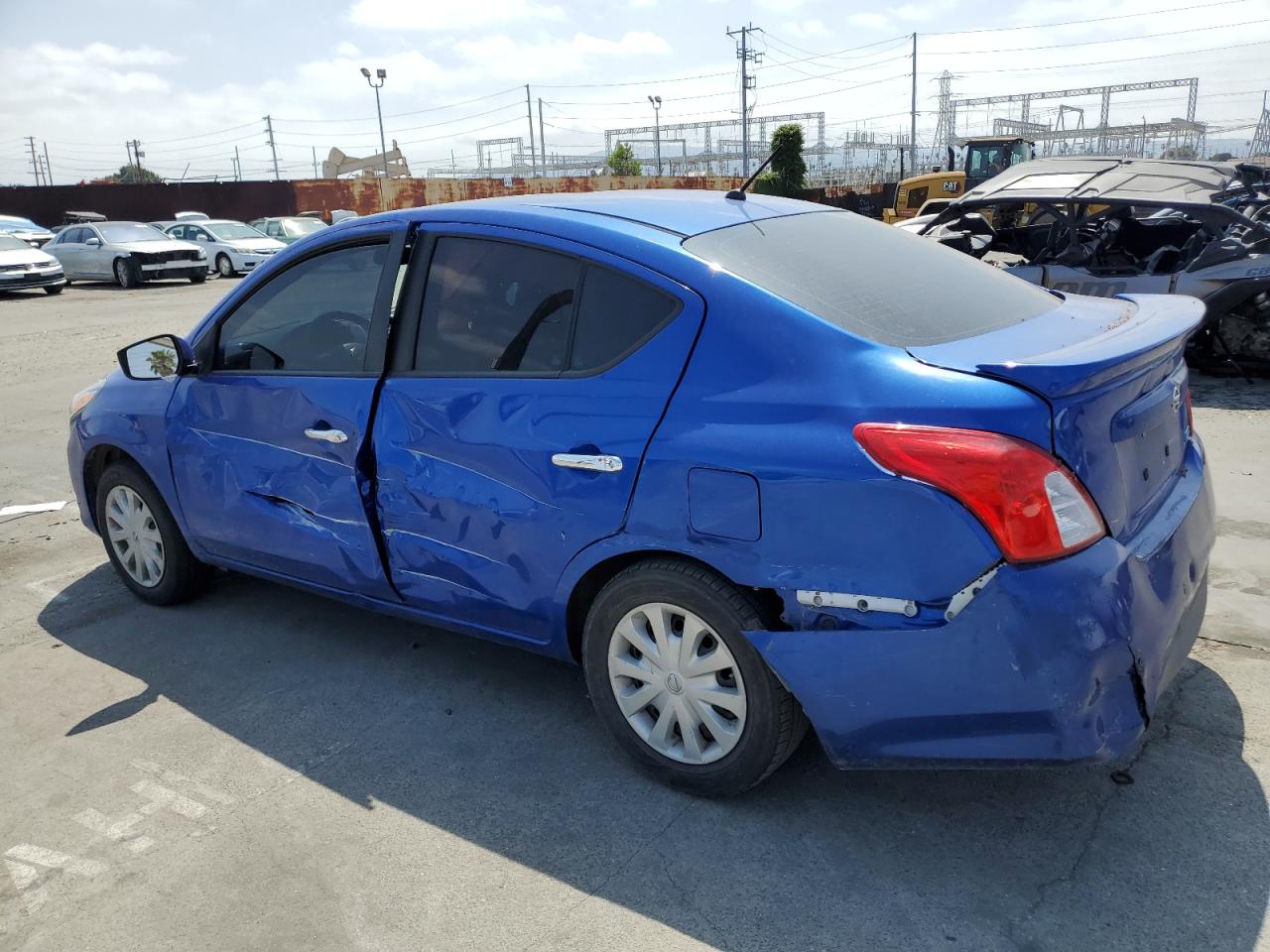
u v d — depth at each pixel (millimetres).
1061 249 9227
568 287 2838
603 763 2990
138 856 2650
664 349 2619
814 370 2400
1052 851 2482
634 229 2830
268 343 3561
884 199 35000
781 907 2344
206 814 2822
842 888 2398
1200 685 3193
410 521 3125
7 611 4324
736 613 2496
